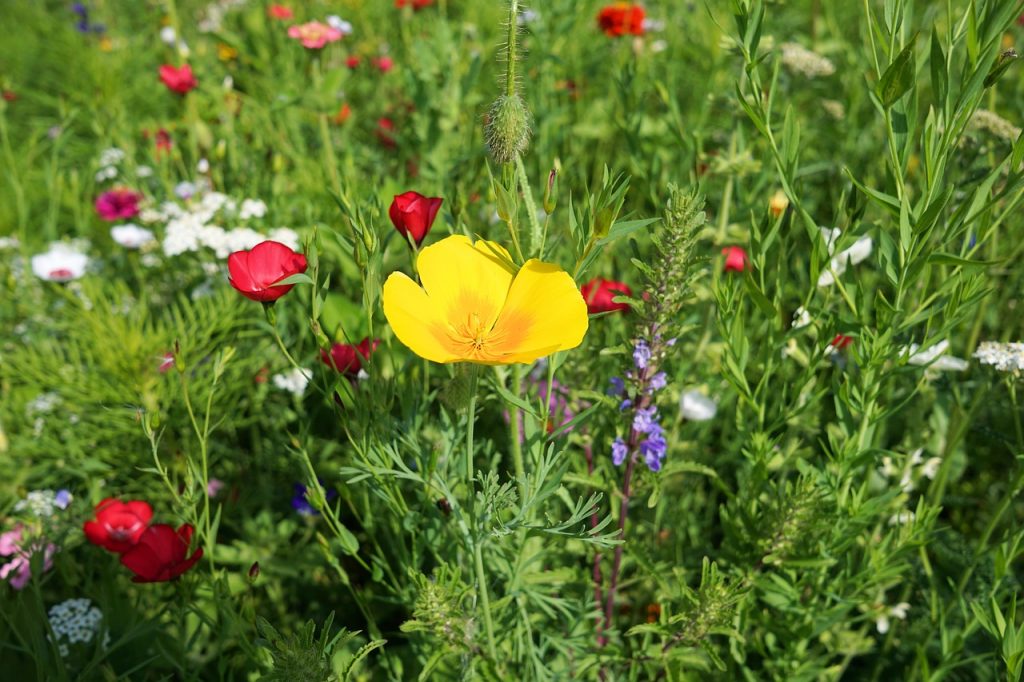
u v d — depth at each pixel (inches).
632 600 24.3
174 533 20.5
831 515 20.6
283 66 43.8
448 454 20.5
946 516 27.7
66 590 24.7
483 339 17.8
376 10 53.7
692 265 19.2
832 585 21.6
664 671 22.2
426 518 21.7
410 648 23.3
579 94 38.4
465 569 22.0
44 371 27.8
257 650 20.4
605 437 21.8
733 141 25.8
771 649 22.2
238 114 41.4
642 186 26.5
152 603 24.5
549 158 30.6
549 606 22.3
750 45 18.2
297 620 25.5
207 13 62.9
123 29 66.3
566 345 17.1
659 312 19.3
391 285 17.4
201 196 33.7
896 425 26.2
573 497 23.8
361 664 23.2
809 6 45.9
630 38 42.9
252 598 25.3
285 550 26.0
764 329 25.1
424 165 30.3
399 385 21.3
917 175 28.1
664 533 25.3
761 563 21.4
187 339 27.2
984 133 23.7
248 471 28.9
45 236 38.3
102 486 27.7
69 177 42.7
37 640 20.6
